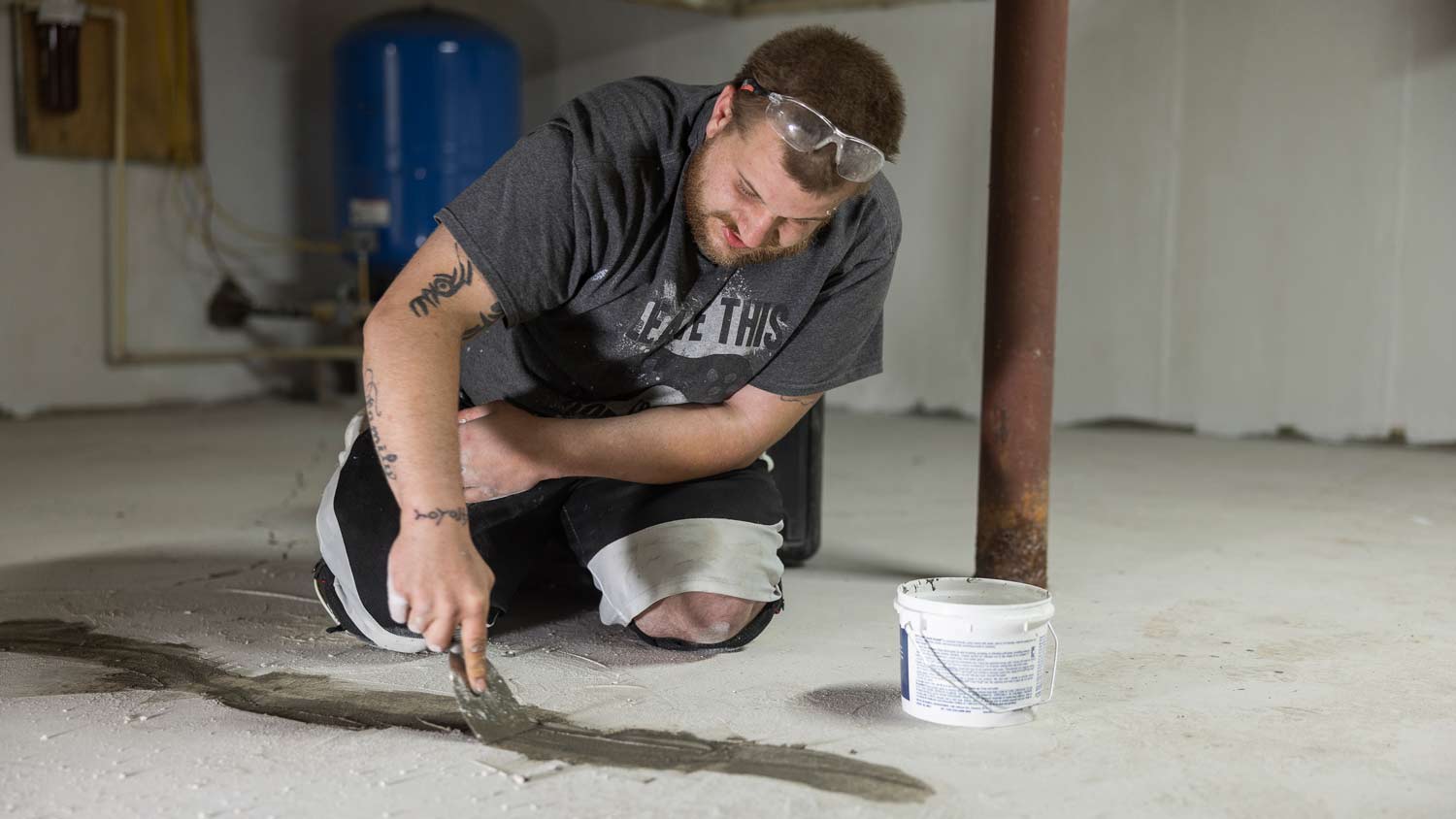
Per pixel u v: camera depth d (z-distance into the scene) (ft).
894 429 16.57
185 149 18.15
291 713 5.16
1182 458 13.79
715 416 5.87
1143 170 16.19
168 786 4.36
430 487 4.41
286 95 19.31
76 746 4.74
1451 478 12.34
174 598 7.14
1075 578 7.91
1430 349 14.78
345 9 19.76
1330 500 11.06
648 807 4.22
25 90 16.62
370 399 4.54
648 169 5.19
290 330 19.69
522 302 5.08
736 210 4.87
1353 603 7.28
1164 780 4.50
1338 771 4.59
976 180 17.44
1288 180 15.31
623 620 5.94
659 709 5.25
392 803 4.24
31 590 7.31
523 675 5.73
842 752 4.77
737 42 19.36
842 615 6.96
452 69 17.65
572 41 20.76
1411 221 14.71
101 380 17.75
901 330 18.33
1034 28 6.99
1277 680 5.74
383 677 5.65
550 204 5.00
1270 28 15.24
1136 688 5.61
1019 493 7.36
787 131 4.49
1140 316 16.40
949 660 5.02
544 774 4.51
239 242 18.99
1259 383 15.72
